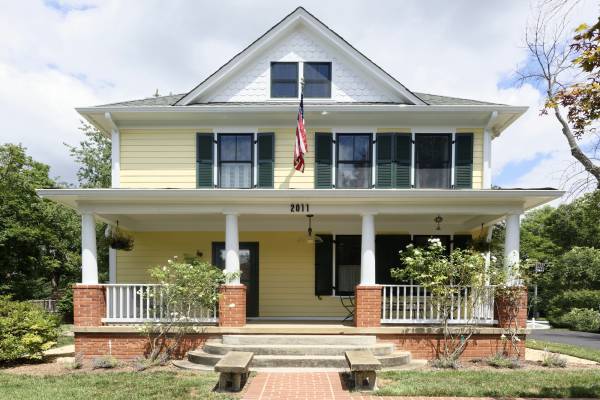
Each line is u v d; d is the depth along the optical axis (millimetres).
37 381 7973
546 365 9328
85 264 10391
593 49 5012
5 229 17797
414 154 12203
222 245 13203
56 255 22688
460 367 9016
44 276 22562
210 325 10156
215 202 10531
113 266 13055
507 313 9922
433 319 10211
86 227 10469
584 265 25031
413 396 6875
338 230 13070
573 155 6914
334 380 7879
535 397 6812
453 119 12203
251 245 13188
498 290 9938
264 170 12188
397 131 12281
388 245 12883
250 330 9922
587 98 5504
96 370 9000
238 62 12578
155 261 13133
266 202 10508
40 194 10000
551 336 16875
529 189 9961
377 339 9938
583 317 19891
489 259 11266
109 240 11602
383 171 12062
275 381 7805
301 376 8180
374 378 7309
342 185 12195
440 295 9797
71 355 10891
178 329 9875
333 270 12969
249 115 12211
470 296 10172
